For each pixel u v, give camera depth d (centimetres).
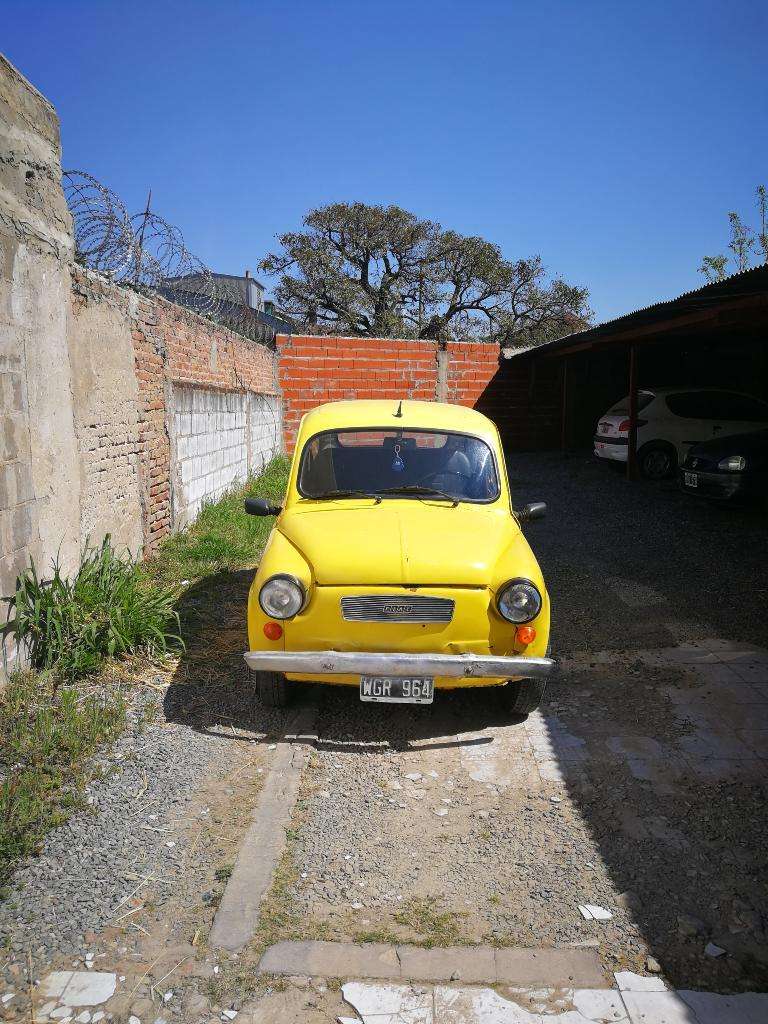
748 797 372
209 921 284
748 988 259
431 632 404
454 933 283
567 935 283
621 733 438
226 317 1330
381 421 529
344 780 390
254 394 1333
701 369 1573
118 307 656
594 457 1551
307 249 3584
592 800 372
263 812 351
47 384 510
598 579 754
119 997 249
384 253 3672
